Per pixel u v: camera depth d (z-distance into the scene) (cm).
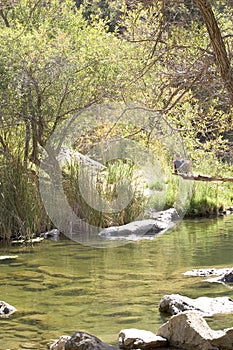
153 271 804
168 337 526
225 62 478
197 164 956
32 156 1262
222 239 1047
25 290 721
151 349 511
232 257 880
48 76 1265
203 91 615
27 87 1246
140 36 635
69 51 1307
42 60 1270
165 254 923
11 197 1139
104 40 1283
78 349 471
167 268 820
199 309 602
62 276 793
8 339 541
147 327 567
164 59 587
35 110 1261
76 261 895
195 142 804
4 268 855
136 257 907
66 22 1443
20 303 663
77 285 740
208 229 1170
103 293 696
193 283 724
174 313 599
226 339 500
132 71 705
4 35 1269
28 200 1146
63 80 1270
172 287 709
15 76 1245
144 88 675
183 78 549
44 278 785
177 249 962
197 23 583
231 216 1365
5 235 1117
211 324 559
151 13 572
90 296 685
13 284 754
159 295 677
